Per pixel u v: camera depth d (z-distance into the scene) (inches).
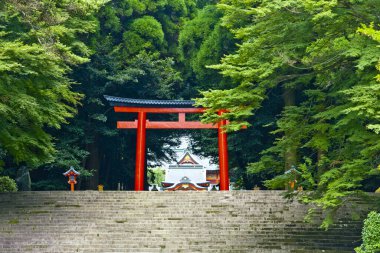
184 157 2388.0
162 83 2039.9
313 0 839.7
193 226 1087.6
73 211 1150.3
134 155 2055.9
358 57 888.3
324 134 922.7
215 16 1990.7
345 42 884.6
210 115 951.0
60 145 1738.4
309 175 890.1
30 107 1067.3
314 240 1024.2
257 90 924.0
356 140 845.8
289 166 1429.6
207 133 1930.4
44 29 1127.6
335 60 901.8
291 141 963.3
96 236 1048.2
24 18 1110.4
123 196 1221.1
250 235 1046.4
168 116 2066.9
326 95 937.5
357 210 1107.9
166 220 1110.4
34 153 1229.1
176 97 2155.5
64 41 1330.0
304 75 929.5
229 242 1020.5
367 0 848.3
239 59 935.7
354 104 864.9
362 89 801.6
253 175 1779.0
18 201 1192.2
